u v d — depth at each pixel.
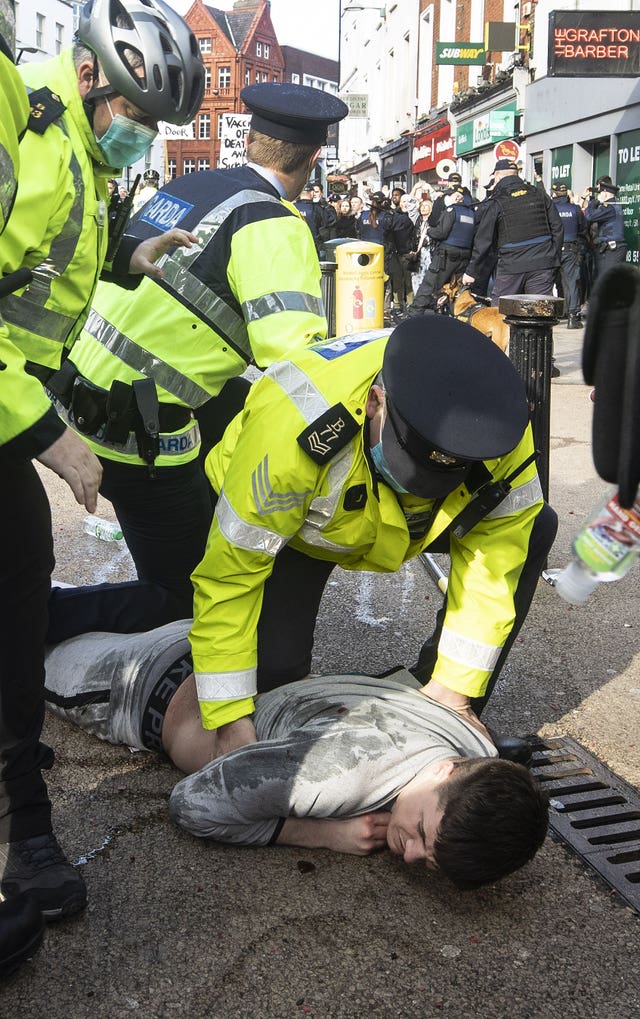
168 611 3.04
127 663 2.77
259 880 2.31
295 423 2.28
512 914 2.22
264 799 2.30
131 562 4.30
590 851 2.44
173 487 3.10
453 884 2.29
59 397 3.03
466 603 2.58
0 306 2.23
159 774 2.72
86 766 2.75
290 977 2.02
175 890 2.26
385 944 2.12
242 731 2.46
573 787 2.70
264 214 2.85
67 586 3.11
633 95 15.52
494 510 2.48
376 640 3.60
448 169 17.38
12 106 1.88
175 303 2.90
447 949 2.11
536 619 3.83
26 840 2.14
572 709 3.14
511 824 2.09
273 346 2.74
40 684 2.15
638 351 1.12
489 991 2.00
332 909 2.22
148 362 2.93
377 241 16.78
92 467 1.98
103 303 2.96
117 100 2.27
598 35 14.28
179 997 1.96
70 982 1.99
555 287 9.39
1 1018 1.90
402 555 2.52
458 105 24.62
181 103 2.31
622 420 1.15
